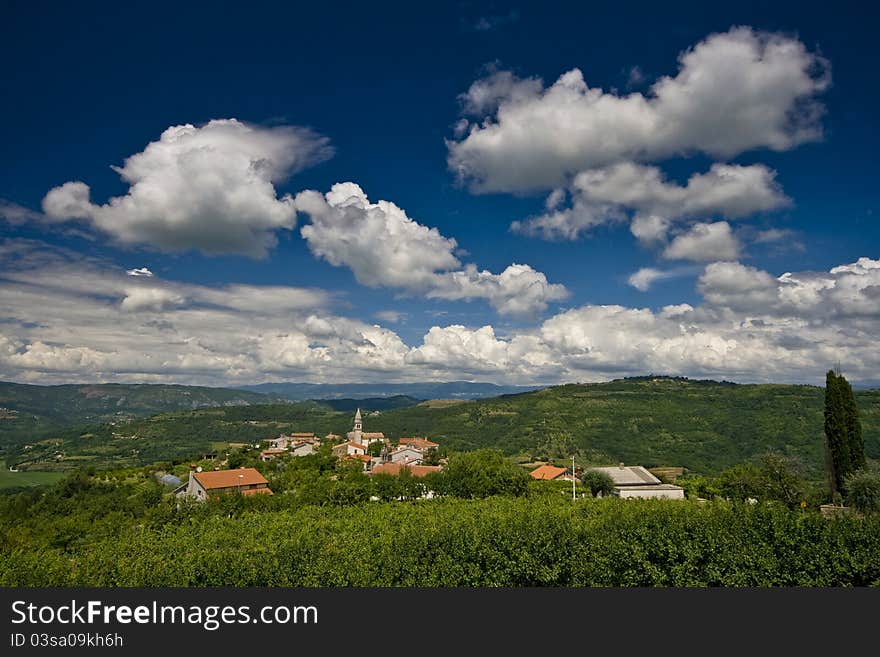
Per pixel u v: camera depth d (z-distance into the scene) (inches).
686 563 1210.6
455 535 1333.7
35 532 2498.8
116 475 4817.9
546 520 1395.2
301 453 5935.0
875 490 1966.0
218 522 2070.6
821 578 1173.7
